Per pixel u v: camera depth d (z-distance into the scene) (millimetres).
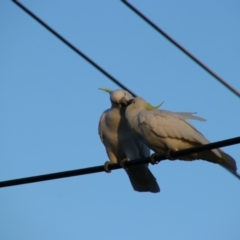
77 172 11391
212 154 12172
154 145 13250
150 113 13156
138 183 13883
